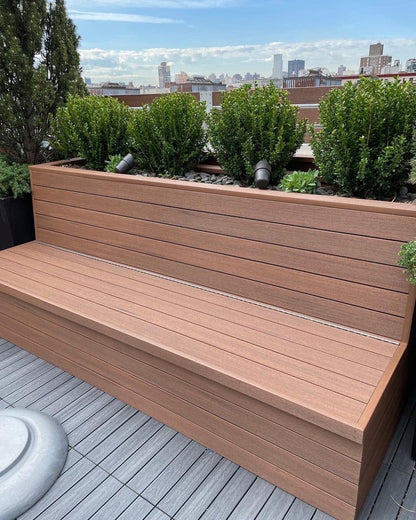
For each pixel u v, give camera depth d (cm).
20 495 140
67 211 249
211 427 158
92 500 143
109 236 232
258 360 145
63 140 273
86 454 162
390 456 157
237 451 153
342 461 124
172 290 199
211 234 190
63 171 242
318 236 160
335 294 162
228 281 191
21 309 219
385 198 187
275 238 171
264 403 136
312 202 158
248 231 178
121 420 179
